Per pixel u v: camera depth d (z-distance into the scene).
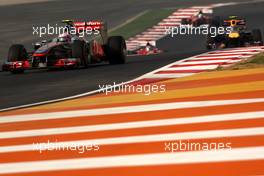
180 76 36.69
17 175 19.16
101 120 25.94
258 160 18.50
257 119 23.39
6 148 22.83
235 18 77.81
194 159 19.19
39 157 21.11
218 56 45.56
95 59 49.81
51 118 27.47
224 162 18.61
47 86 38.16
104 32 51.19
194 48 91.81
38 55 46.06
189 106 26.86
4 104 32.62
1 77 46.19
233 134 21.58
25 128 25.95
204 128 22.81
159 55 64.38
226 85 31.05
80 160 20.19
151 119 25.16
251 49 50.03
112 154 20.53
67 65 46.06
